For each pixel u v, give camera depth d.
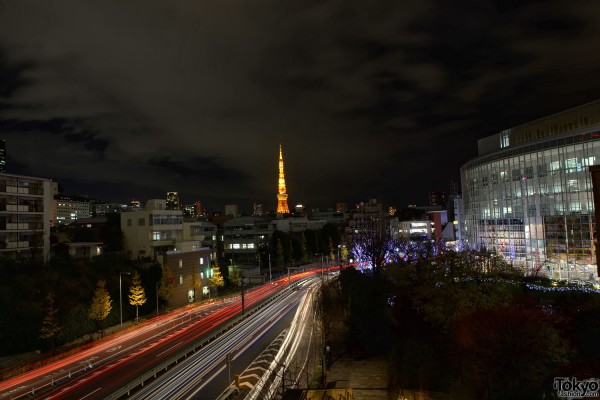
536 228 70.50
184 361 37.81
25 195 55.47
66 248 61.03
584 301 36.91
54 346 41.28
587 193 63.19
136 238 71.81
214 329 49.44
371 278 60.84
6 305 41.38
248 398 28.64
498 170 80.19
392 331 37.72
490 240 82.19
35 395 30.22
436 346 32.16
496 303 32.56
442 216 159.12
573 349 26.72
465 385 26.22
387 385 28.16
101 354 40.50
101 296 46.94
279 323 52.28
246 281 86.88
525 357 24.42
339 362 35.38
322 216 190.12
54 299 44.84
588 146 63.53
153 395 29.66
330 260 126.44
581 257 63.22
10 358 38.91
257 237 122.75
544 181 69.50
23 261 49.25
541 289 51.19
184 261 69.19
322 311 50.88
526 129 83.50
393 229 130.25
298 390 27.19
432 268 38.25
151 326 52.25
